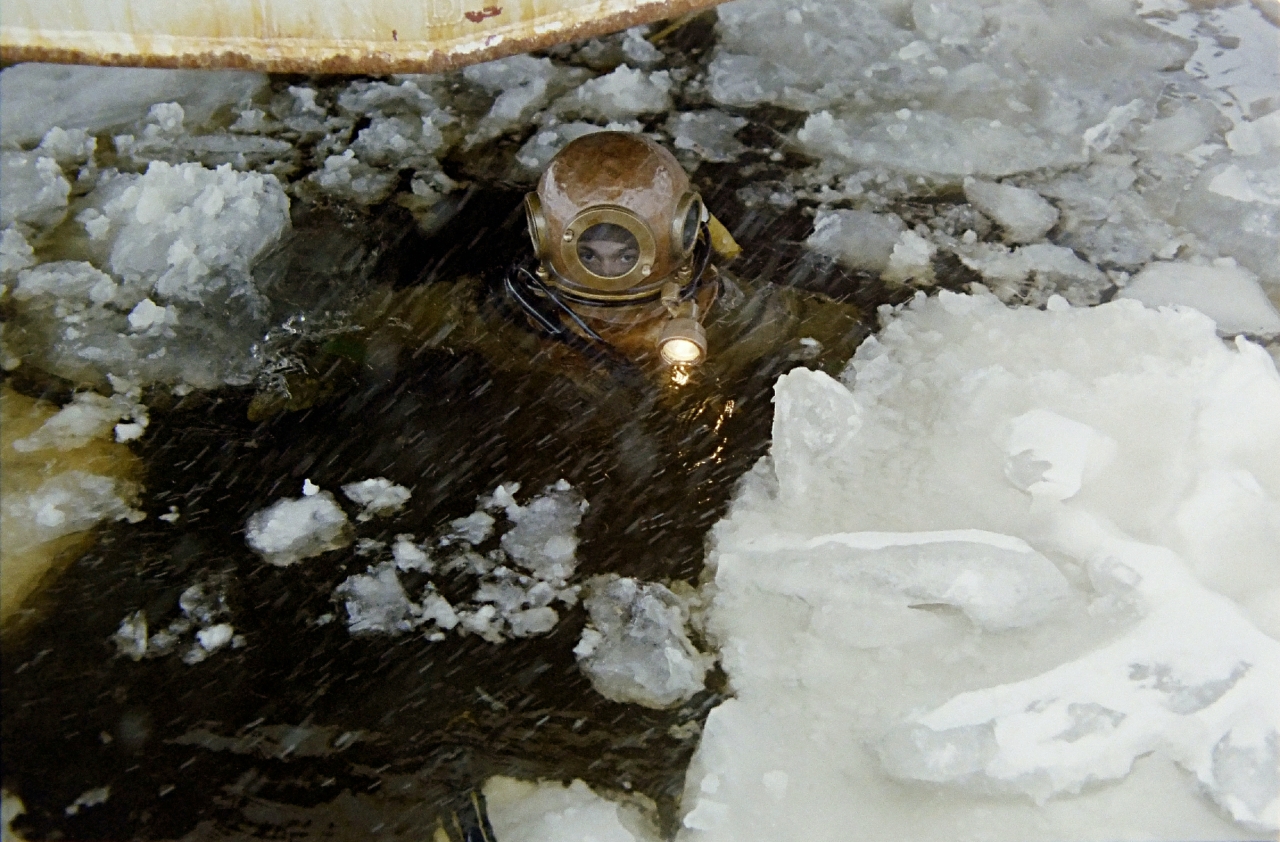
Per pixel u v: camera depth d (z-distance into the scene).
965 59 6.11
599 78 5.95
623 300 4.85
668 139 5.79
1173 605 4.61
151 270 5.30
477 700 4.62
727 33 6.21
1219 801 4.42
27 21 4.95
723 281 5.23
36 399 5.04
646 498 4.92
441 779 4.52
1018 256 5.44
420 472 4.96
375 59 5.07
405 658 4.67
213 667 4.63
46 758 4.49
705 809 4.46
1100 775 4.45
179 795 4.46
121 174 5.54
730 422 5.05
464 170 5.68
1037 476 4.82
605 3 5.11
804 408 4.96
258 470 4.95
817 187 5.66
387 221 5.50
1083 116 5.91
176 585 4.75
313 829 4.45
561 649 4.70
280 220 5.43
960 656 4.63
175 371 5.12
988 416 5.00
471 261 5.38
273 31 5.01
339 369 5.14
